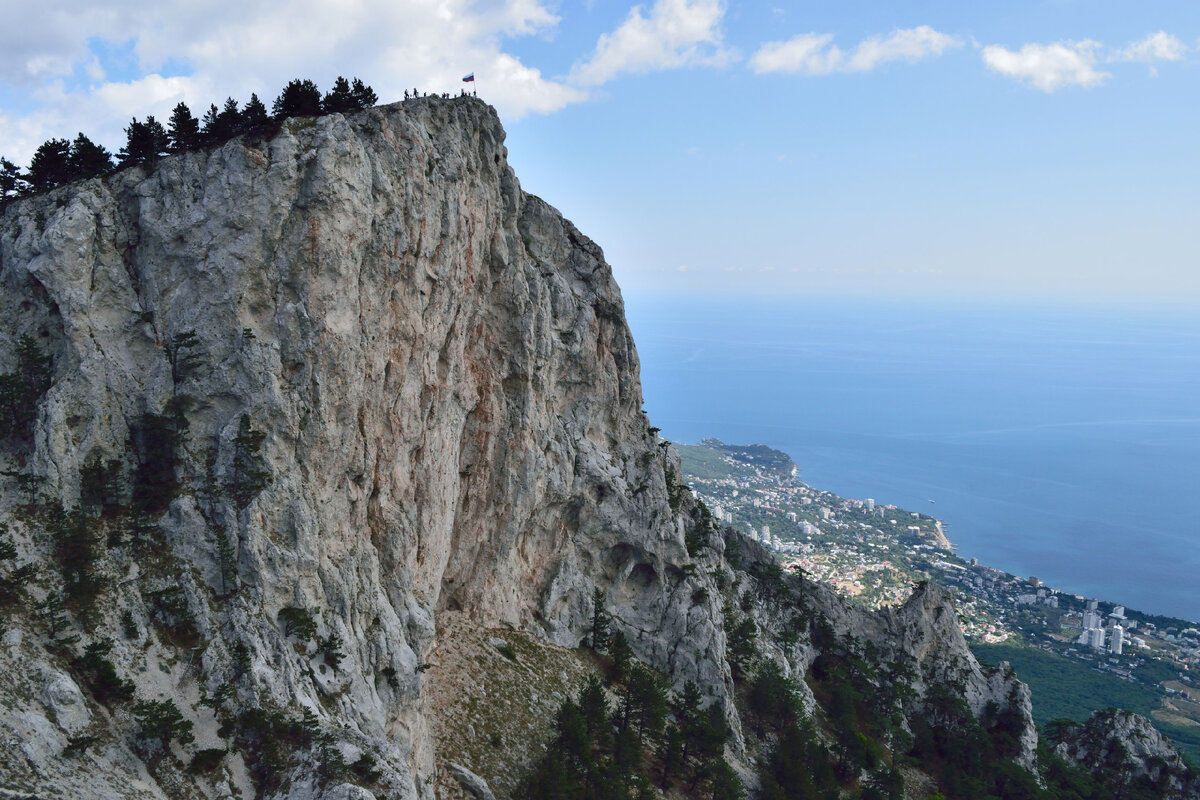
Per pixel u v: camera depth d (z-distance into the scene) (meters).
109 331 79.56
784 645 154.88
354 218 84.19
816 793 116.69
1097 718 175.12
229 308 80.19
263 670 69.62
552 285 134.62
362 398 86.38
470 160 108.75
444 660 105.12
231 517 75.12
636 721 114.69
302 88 92.75
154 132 88.06
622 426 145.62
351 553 84.31
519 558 125.44
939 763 149.50
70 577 68.56
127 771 60.47
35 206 82.38
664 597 137.00
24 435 76.00
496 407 117.62
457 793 88.38
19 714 57.06
